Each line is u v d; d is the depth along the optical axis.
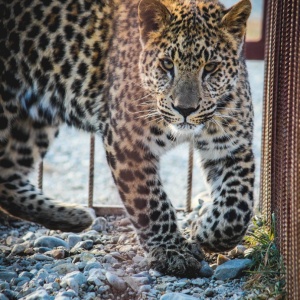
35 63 11.34
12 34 11.33
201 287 9.36
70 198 15.59
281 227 9.02
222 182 10.27
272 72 10.21
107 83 10.84
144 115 10.11
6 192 11.90
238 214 9.98
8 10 11.34
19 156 12.02
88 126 11.34
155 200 10.19
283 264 8.80
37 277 9.43
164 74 9.82
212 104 9.84
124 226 12.05
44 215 11.70
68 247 10.91
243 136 10.15
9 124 11.68
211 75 9.78
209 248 10.15
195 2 10.19
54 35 11.22
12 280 9.52
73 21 11.14
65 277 9.22
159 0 10.46
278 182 9.46
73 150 19.28
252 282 9.08
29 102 11.59
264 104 11.33
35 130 11.96
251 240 10.39
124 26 10.73
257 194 13.80
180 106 9.59
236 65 9.97
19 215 11.89
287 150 8.41
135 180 10.23
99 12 11.05
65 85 11.29
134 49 10.39
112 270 9.63
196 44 9.63
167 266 9.73
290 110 8.33
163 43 9.81
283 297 8.48
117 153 10.38
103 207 12.65
